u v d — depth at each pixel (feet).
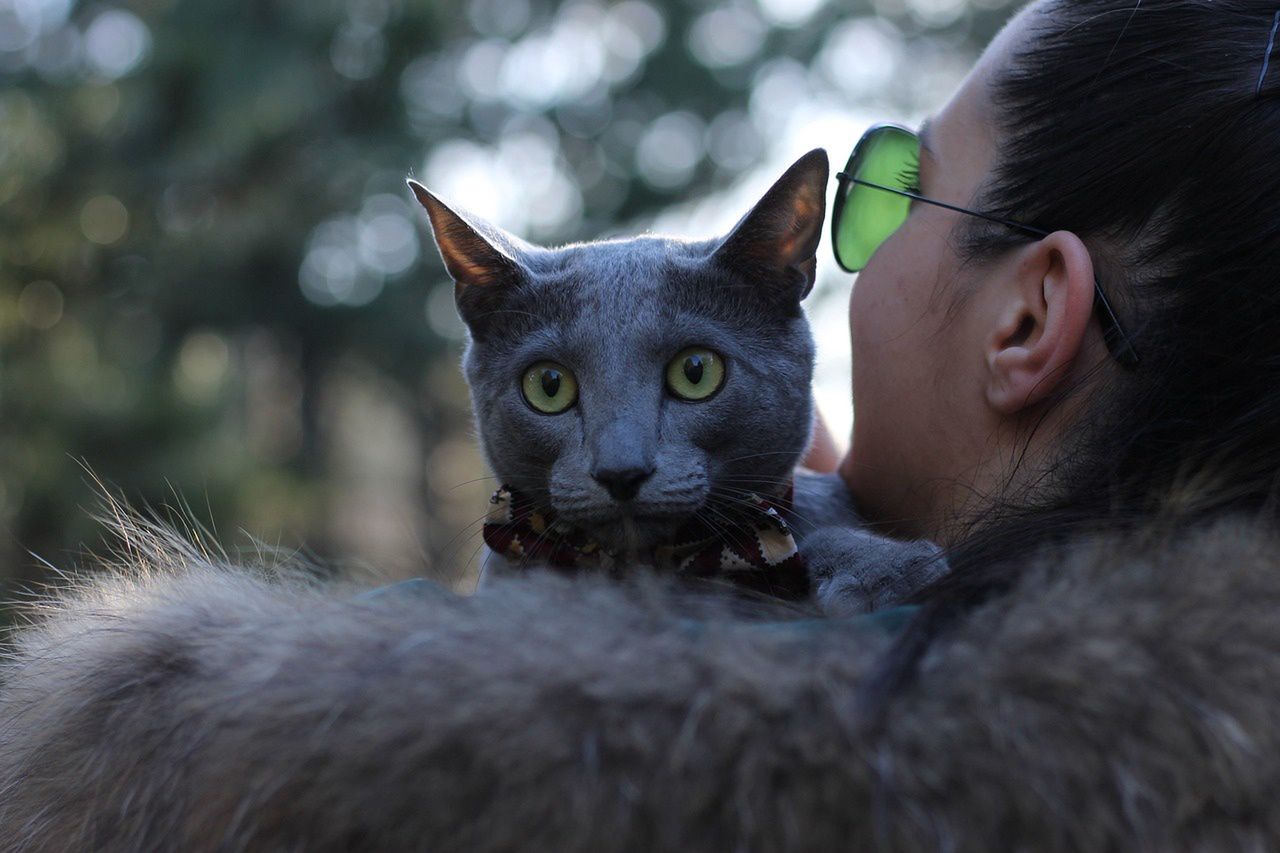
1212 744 2.56
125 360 26.23
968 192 4.46
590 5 39.55
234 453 21.76
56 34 31.60
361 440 41.45
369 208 34.96
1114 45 4.03
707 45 39.65
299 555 5.21
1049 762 2.56
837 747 2.60
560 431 4.86
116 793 3.09
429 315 36.52
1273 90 3.61
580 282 5.00
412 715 2.74
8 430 19.99
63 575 4.25
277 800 2.79
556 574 3.27
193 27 31.04
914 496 4.77
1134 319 3.82
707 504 4.77
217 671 3.10
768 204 4.91
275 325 35.09
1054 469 3.81
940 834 2.54
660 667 2.74
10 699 3.64
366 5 34.88
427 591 3.41
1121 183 3.87
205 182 31.96
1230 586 2.78
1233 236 3.56
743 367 4.93
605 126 39.24
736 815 2.61
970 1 38.68
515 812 2.65
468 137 38.01
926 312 4.58
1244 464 3.24
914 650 2.75
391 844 2.72
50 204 29.14
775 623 3.13
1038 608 2.79
